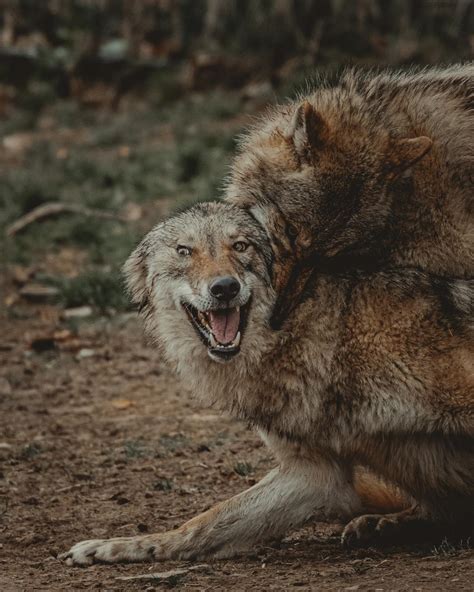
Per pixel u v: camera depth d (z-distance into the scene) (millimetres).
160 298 11617
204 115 45469
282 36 50781
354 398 10469
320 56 47438
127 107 52031
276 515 10906
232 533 10875
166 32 59281
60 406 17922
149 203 32656
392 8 52719
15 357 20922
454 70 12195
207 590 9500
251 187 12102
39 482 14000
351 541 11078
